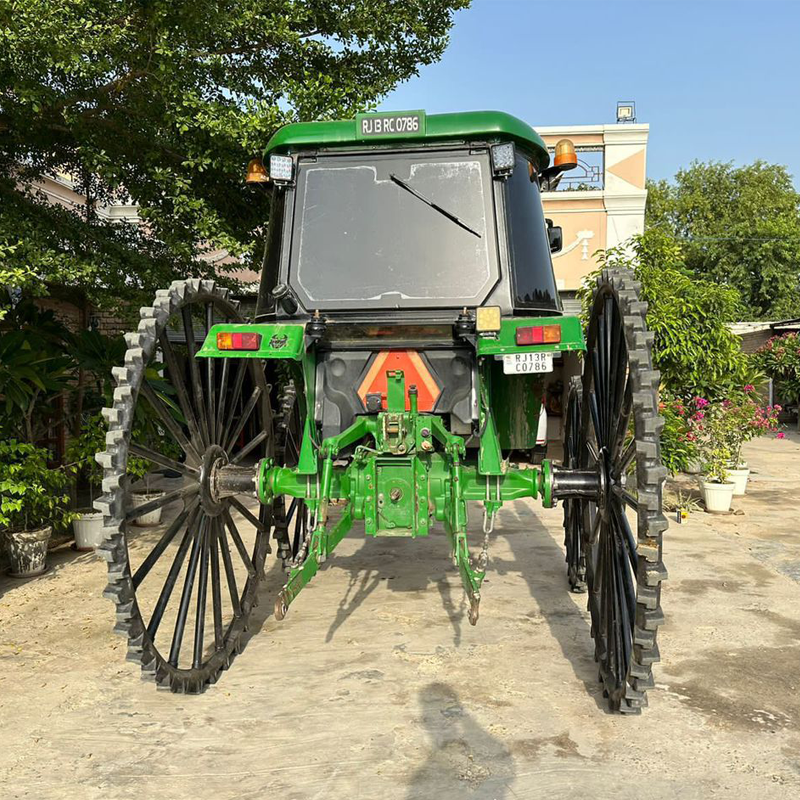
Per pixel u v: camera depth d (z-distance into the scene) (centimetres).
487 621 486
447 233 390
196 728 348
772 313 2930
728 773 306
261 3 589
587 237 1227
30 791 299
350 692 383
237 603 438
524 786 298
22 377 580
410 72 701
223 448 426
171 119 557
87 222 650
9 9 454
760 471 1168
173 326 459
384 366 389
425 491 357
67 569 624
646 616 311
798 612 500
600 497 384
